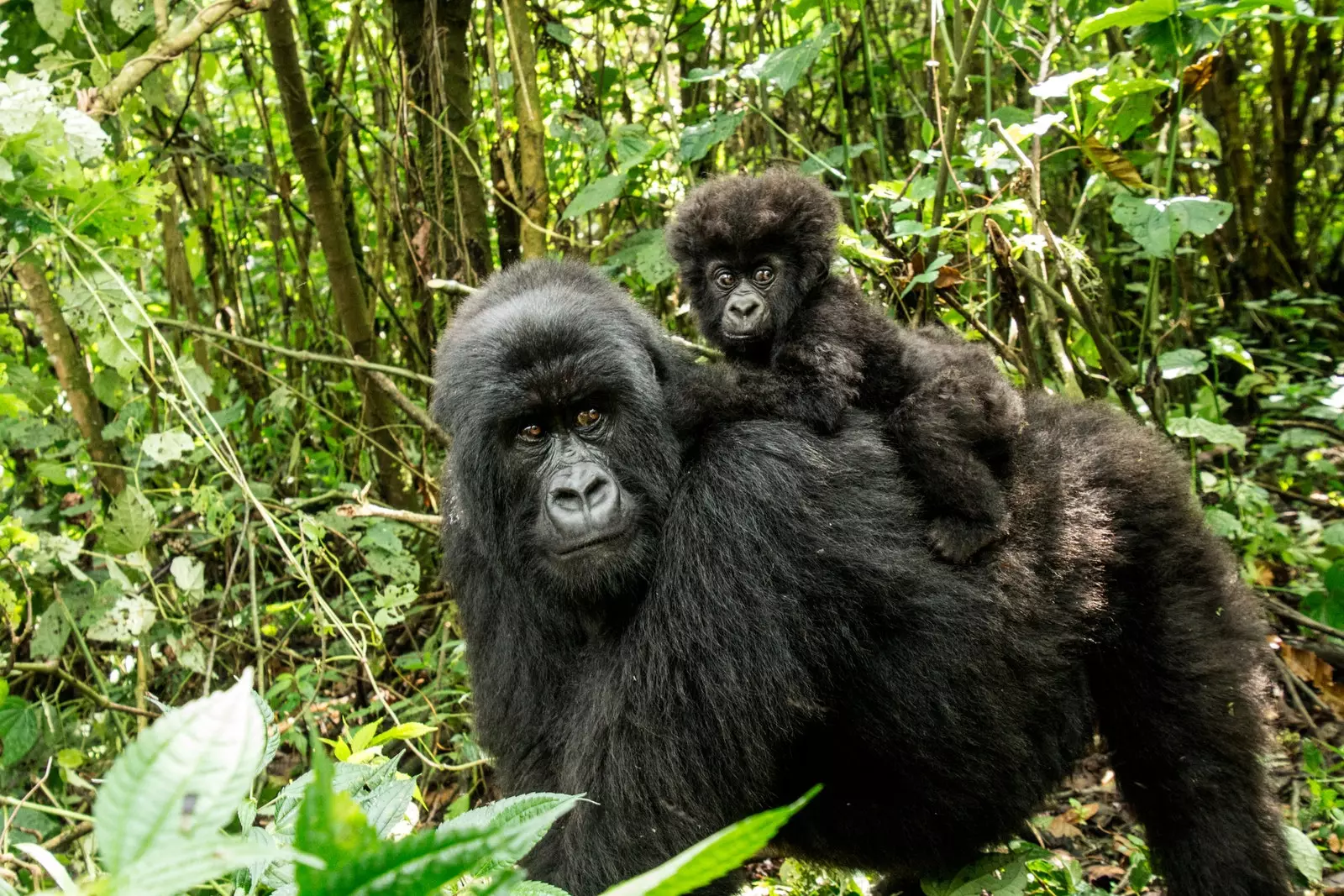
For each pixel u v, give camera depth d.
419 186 5.89
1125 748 3.54
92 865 2.56
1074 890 3.57
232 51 7.87
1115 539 3.40
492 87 5.43
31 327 6.30
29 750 4.44
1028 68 6.06
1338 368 7.61
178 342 6.43
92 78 4.71
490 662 3.38
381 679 5.37
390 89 6.50
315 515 5.82
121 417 5.00
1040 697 3.29
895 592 3.05
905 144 7.62
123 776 0.86
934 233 4.25
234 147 7.95
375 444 5.72
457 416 3.21
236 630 5.21
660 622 3.02
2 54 5.24
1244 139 10.08
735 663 2.95
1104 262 8.02
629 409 3.14
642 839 2.88
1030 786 3.38
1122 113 4.70
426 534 6.02
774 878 4.22
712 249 4.36
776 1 6.65
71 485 5.55
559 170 7.04
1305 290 9.09
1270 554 5.47
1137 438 3.64
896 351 3.76
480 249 5.67
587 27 8.10
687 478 3.19
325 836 0.86
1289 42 9.98
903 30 7.74
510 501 3.19
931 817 3.31
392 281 7.75
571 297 3.21
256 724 0.90
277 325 7.66
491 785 4.56
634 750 2.92
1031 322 5.57
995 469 3.34
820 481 3.10
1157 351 4.86
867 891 4.09
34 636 4.42
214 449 4.25
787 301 4.17
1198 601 3.45
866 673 3.12
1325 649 4.83
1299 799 4.34
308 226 7.08
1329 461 6.86
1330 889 3.80
